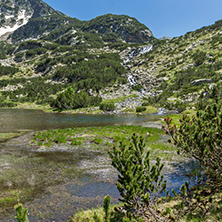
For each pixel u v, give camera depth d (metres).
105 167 15.59
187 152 7.18
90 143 24.45
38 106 117.56
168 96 106.81
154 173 6.19
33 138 26.88
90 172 14.40
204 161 6.88
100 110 90.81
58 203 9.70
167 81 140.12
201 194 7.99
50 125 43.50
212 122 6.90
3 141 25.27
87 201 9.91
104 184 12.21
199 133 6.69
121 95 128.38
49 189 11.41
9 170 14.52
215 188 7.83
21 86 177.38
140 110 86.25
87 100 100.38
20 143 24.09
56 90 150.25
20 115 67.75
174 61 175.50
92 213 8.15
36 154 19.30
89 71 170.25
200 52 154.00
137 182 5.84
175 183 11.95
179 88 116.75
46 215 8.58
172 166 15.57
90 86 135.25
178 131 7.02
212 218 5.72
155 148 21.64
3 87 172.12
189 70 137.12
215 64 126.81
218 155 6.63
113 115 75.69
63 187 11.71
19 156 18.45
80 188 11.57
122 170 5.86
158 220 5.43
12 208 9.33
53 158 18.00
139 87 140.88
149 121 54.12
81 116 69.75
